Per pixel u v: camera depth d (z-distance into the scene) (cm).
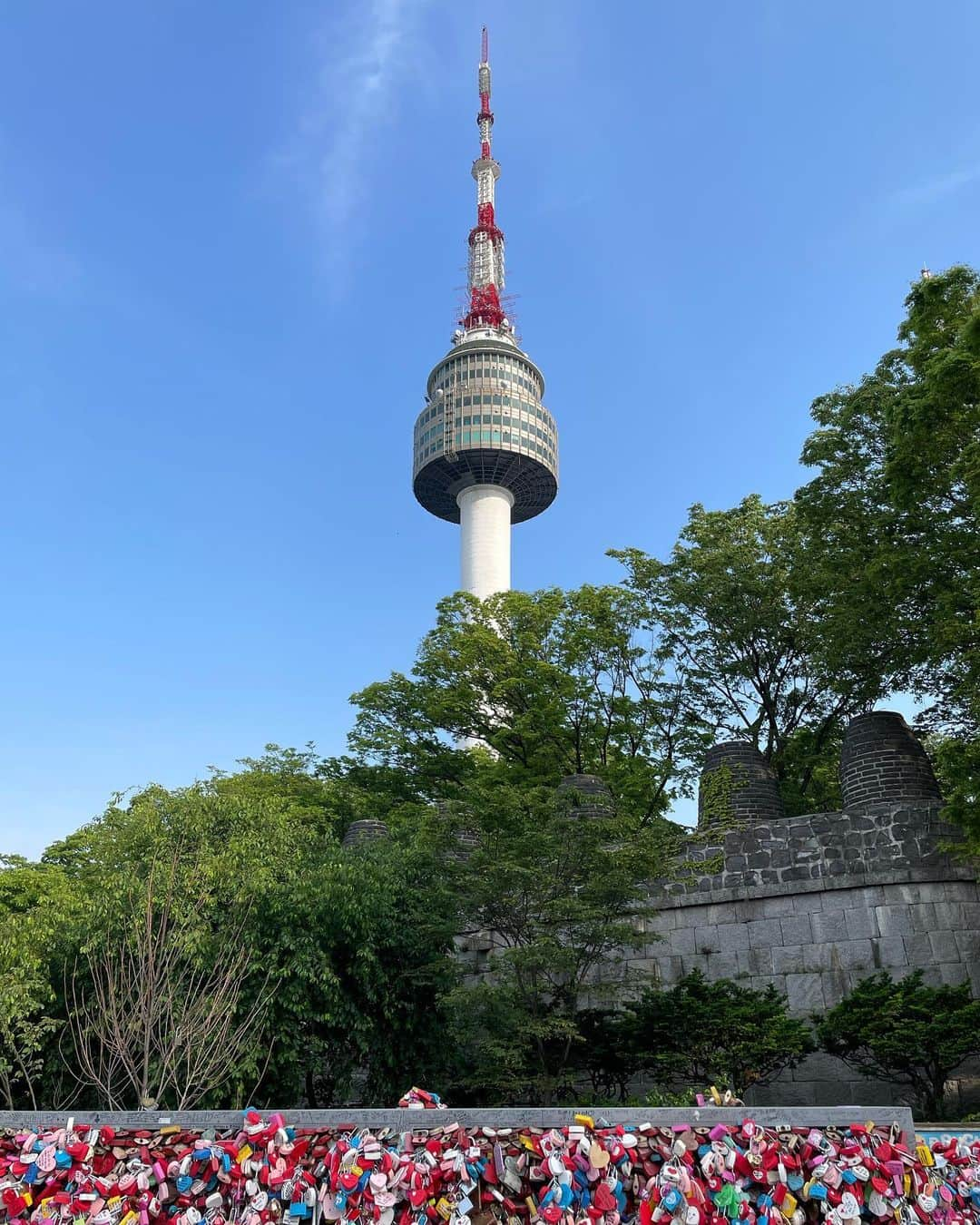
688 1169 570
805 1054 1755
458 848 1845
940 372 1858
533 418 8694
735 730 3503
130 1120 649
